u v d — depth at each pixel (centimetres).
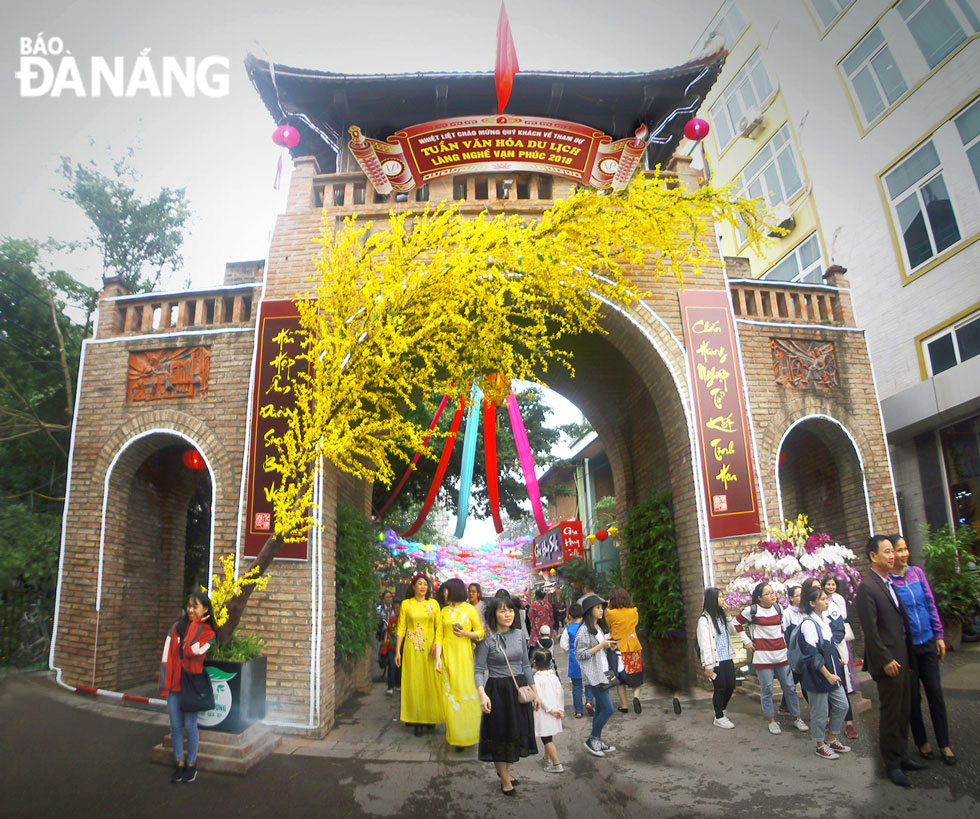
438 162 918
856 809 424
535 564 2389
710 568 822
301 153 1126
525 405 1692
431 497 1030
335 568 802
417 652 704
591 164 929
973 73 995
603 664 593
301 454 661
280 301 817
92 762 490
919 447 1099
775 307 976
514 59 843
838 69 1206
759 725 642
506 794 483
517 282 695
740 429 873
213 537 764
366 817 441
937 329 1059
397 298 649
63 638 749
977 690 671
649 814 436
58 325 721
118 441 808
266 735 595
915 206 1092
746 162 1438
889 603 488
